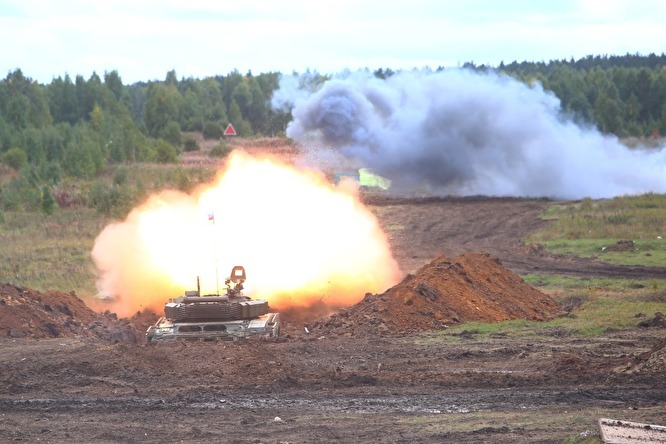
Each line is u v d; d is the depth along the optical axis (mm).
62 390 33156
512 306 51438
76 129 157750
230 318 42375
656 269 70375
